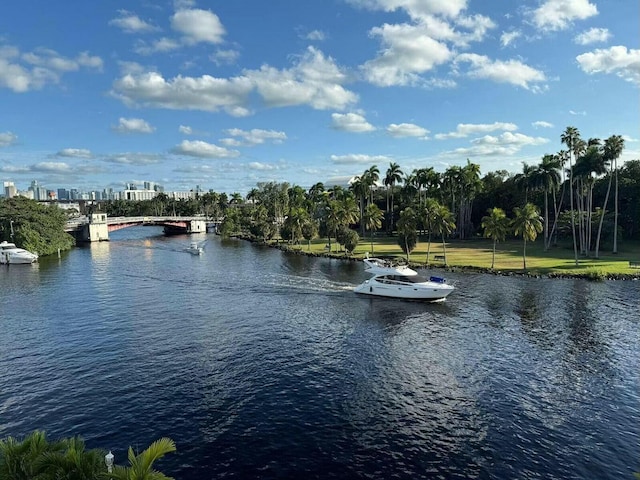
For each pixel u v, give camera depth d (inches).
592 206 4699.8
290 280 2760.8
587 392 1142.3
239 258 3917.3
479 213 5625.0
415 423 997.2
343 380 1230.3
